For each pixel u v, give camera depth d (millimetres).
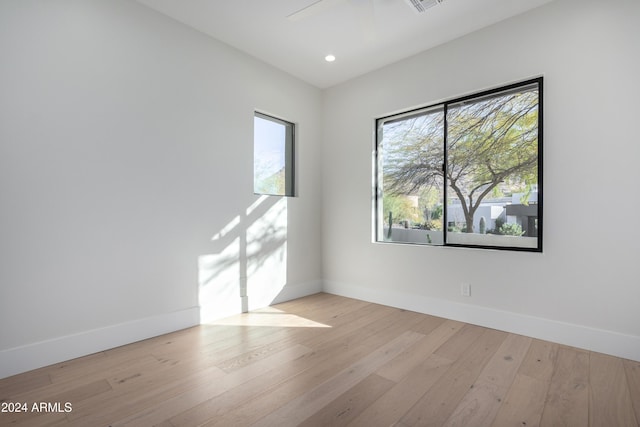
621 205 2203
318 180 4125
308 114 4000
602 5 2279
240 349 2348
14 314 1985
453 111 3115
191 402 1681
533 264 2566
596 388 1808
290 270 3768
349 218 3889
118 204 2414
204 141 2951
